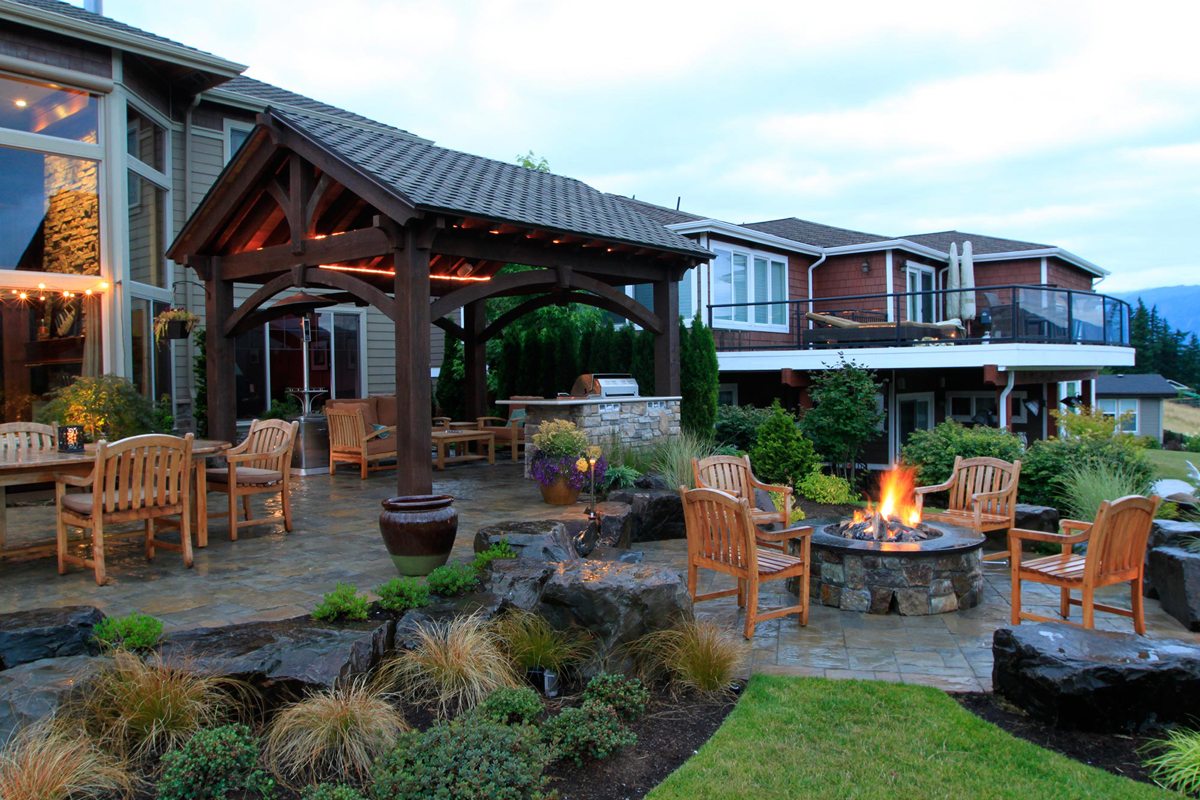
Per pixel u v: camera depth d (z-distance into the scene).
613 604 4.33
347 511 8.47
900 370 15.83
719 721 3.95
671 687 4.29
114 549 6.66
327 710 3.51
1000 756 3.46
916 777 3.29
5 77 9.52
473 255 8.24
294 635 4.12
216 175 13.29
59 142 9.91
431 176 8.30
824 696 4.10
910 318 20.62
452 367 15.98
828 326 17.59
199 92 12.23
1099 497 7.69
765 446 10.26
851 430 11.26
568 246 9.27
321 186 8.14
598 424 9.54
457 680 3.97
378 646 4.18
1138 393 35.31
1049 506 8.50
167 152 12.08
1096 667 3.69
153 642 3.99
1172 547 6.00
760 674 4.44
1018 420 17.30
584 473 8.29
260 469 7.49
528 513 8.03
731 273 17.59
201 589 5.46
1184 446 33.47
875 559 5.62
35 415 10.01
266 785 3.20
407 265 7.35
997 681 4.13
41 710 3.32
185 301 12.84
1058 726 3.76
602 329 13.56
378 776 3.17
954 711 3.91
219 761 3.16
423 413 7.41
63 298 10.20
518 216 8.12
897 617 5.55
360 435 10.88
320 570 5.96
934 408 17.28
